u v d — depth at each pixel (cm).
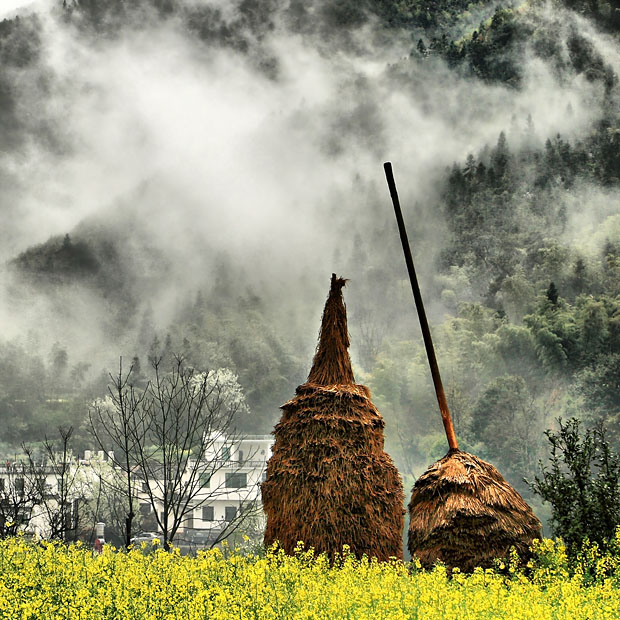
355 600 1677
